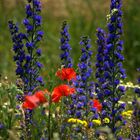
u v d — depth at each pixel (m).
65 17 15.98
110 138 5.71
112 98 6.91
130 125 6.86
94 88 7.40
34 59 7.54
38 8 7.51
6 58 12.00
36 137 6.25
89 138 6.44
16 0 15.37
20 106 6.71
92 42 13.42
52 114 6.96
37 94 5.86
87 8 16.11
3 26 14.03
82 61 7.21
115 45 6.87
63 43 7.72
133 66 13.18
